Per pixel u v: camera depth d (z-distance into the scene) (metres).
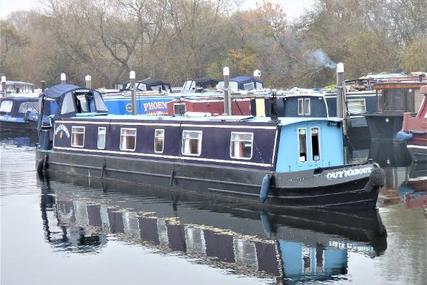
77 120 29.44
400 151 35.06
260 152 22.33
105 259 17.14
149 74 69.38
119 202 23.77
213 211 21.92
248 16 70.19
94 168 28.41
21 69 77.00
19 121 50.62
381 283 14.67
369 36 57.50
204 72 69.12
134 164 26.72
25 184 27.80
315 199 20.98
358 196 20.84
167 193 24.95
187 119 25.08
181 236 19.06
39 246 18.42
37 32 81.06
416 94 36.53
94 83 70.69
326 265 16.11
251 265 16.31
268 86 63.69
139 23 68.69
